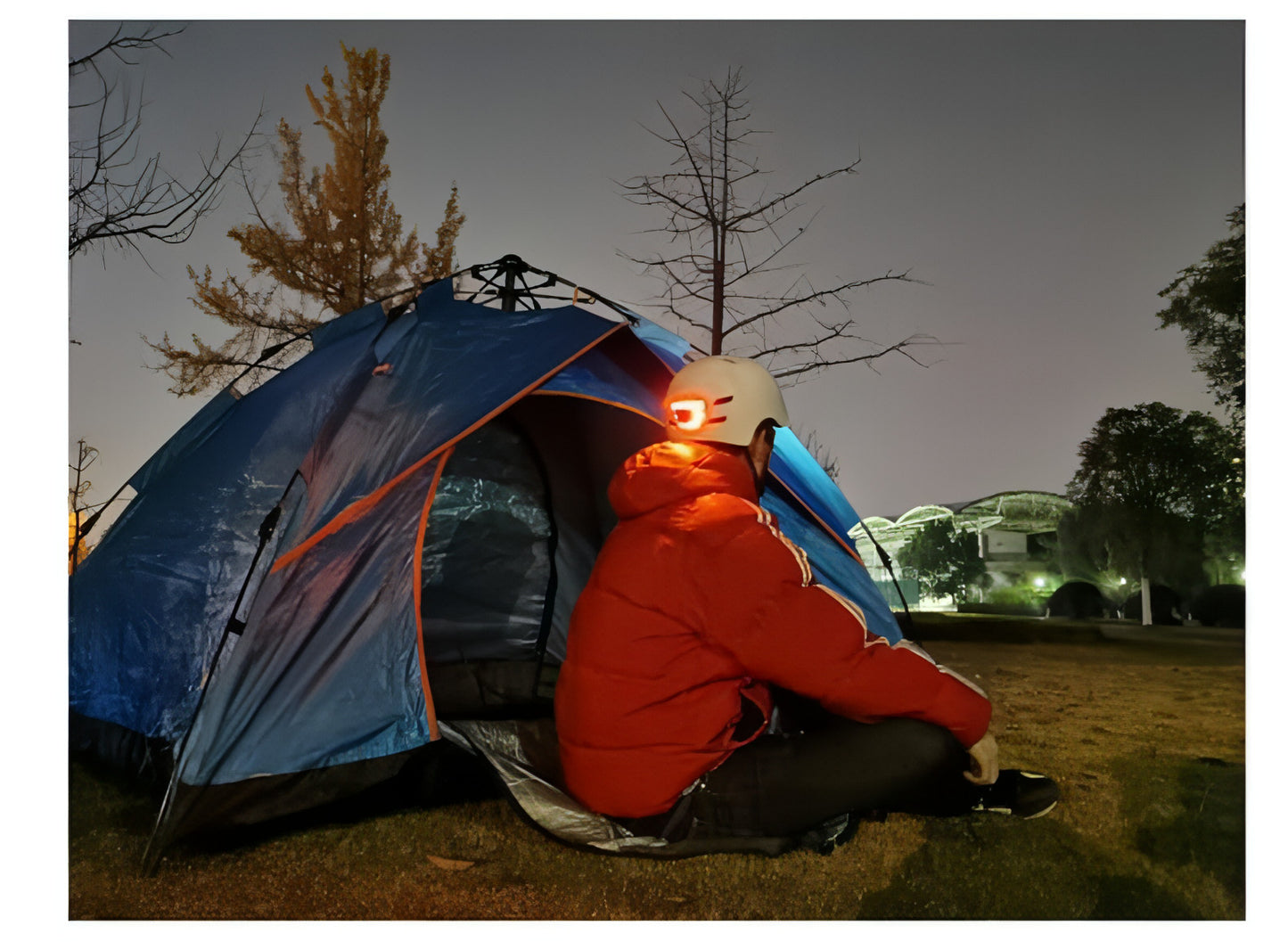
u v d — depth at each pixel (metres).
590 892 2.43
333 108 10.87
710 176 9.50
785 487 3.99
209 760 2.81
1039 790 2.53
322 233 10.64
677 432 2.42
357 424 3.28
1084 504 24.94
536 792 2.70
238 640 2.98
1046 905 2.38
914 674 2.22
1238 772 3.79
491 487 4.31
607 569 2.30
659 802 2.28
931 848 2.73
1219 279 22.42
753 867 2.57
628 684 2.23
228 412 4.51
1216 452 22.78
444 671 4.17
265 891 2.49
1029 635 14.12
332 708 2.97
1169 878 2.58
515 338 3.58
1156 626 19.05
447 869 2.63
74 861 2.73
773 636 2.16
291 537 3.09
